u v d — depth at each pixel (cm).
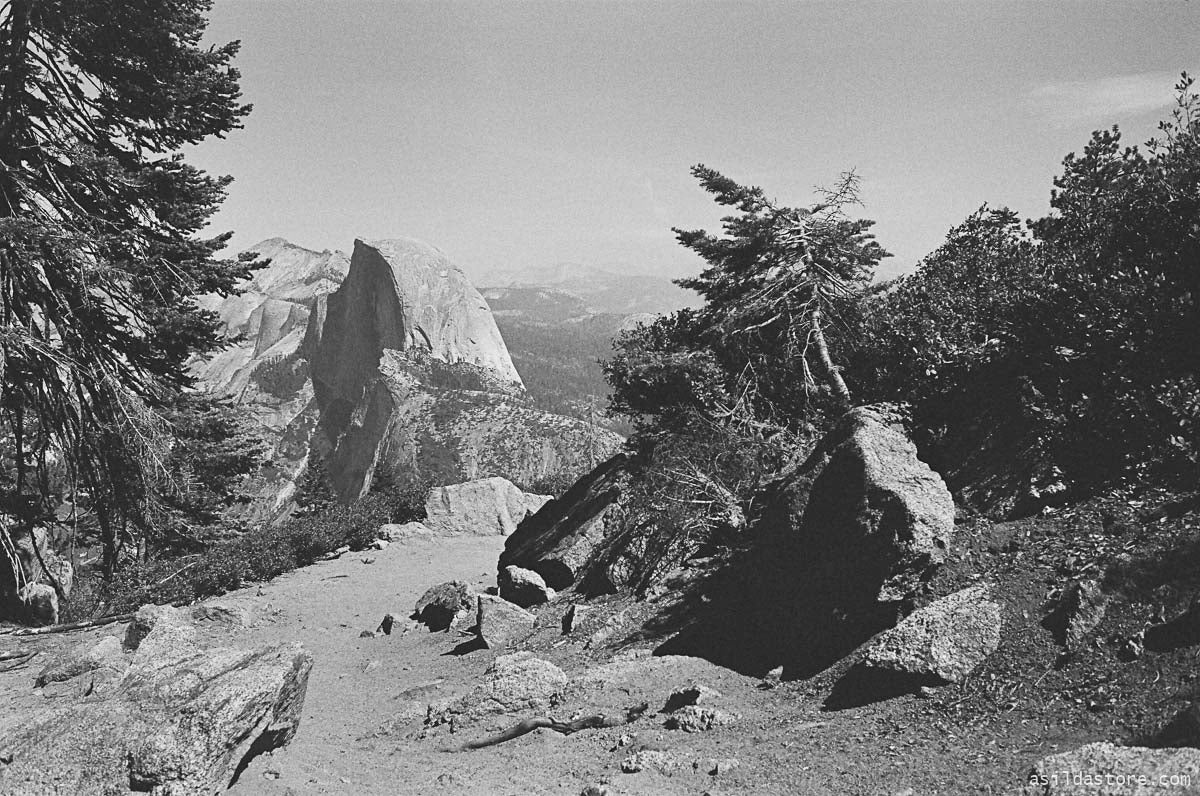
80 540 1983
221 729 618
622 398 1650
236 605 1684
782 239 1466
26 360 1474
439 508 3080
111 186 1634
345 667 1352
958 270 1109
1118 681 528
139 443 1636
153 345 1742
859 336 1285
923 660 630
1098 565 632
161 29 1630
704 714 705
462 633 1443
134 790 595
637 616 1130
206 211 1795
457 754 773
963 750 525
